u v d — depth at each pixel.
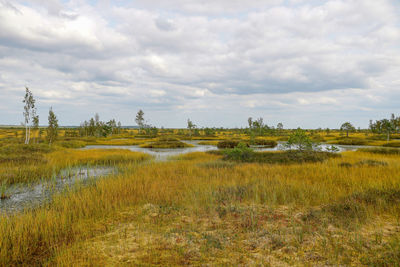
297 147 19.78
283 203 7.89
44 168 16.44
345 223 5.76
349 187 9.23
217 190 9.28
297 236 5.13
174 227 6.05
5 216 7.08
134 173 13.91
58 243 5.30
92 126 95.25
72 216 6.98
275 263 4.07
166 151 36.72
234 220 6.35
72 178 14.45
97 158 23.14
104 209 7.58
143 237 5.45
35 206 8.84
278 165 15.38
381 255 4.12
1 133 87.38
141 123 119.06
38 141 48.22
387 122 53.72
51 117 45.88
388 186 8.40
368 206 6.67
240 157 19.14
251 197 8.59
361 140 55.88
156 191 9.48
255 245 4.83
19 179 13.46
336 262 3.99
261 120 85.88
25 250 4.91
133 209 7.73
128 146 49.88
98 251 4.77
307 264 3.99
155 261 4.29
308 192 8.64
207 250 4.66
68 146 44.81
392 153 24.53
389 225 5.57
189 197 8.59
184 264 4.14
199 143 55.81
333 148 19.05
